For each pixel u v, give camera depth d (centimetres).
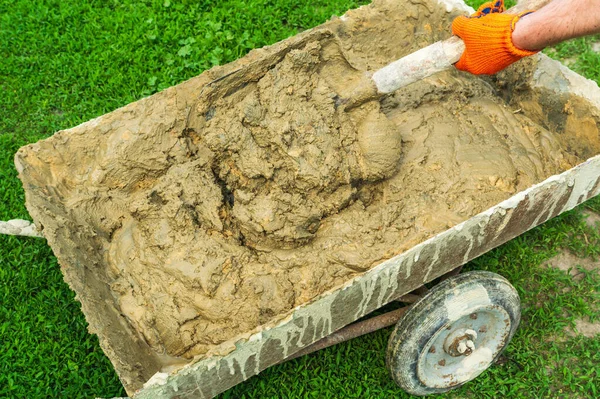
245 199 167
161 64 234
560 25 142
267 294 159
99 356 181
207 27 241
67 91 229
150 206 166
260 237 166
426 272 155
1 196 206
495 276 162
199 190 167
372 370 181
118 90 229
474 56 154
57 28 242
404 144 178
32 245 197
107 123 175
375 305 156
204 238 163
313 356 183
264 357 148
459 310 158
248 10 245
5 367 178
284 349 149
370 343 185
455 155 175
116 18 244
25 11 246
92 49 238
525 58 186
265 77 168
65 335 184
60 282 192
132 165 173
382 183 174
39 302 188
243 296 159
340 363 182
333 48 172
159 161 173
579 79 179
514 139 182
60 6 248
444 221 164
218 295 158
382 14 197
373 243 164
